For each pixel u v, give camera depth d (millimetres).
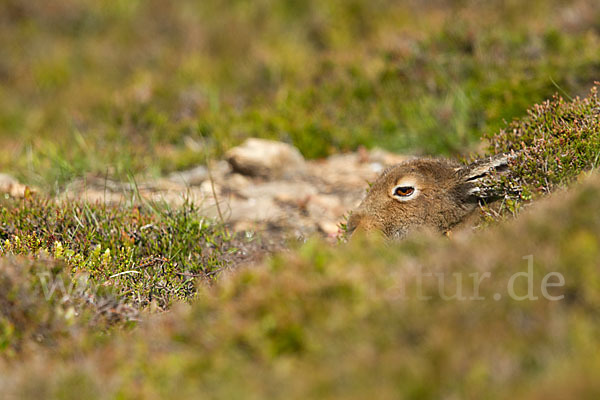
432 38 33688
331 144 29891
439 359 10375
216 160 29391
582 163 16922
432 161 18844
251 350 11562
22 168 28562
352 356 10664
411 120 29578
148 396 11125
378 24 43062
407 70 32219
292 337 11430
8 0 51812
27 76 45500
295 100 32719
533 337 10492
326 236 22141
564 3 36969
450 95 30000
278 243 21703
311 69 36219
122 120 33500
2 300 13617
